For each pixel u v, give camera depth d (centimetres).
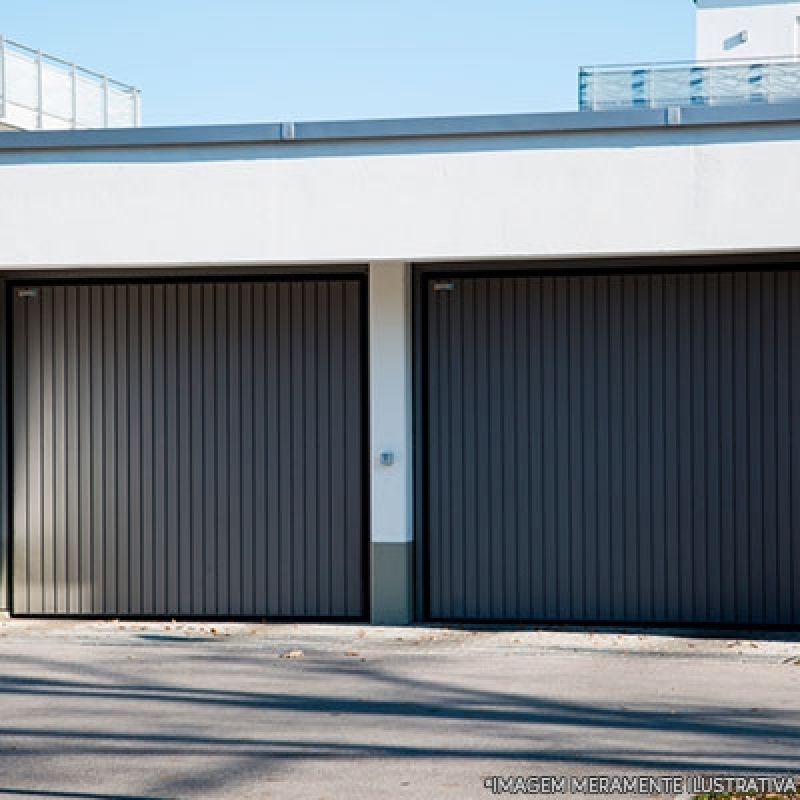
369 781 854
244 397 1655
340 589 1636
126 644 1486
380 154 1512
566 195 1477
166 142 1545
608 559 1585
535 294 1598
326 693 1178
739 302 1556
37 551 1697
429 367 1620
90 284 1681
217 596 1659
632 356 1580
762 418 1552
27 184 1574
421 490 1620
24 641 1515
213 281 1655
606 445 1586
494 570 1606
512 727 1023
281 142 1530
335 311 1634
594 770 877
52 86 2198
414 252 1507
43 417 1695
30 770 893
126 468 1678
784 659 1352
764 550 1552
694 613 1567
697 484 1566
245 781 857
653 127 1458
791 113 1428
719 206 1448
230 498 1658
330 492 1638
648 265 1568
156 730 1023
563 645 1443
